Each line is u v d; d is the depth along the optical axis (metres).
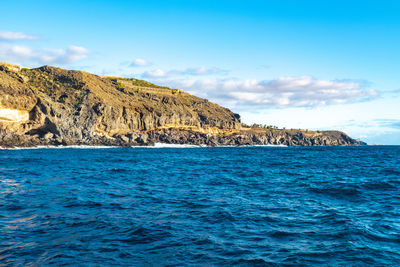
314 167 51.19
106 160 62.78
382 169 47.41
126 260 10.49
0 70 141.38
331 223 14.98
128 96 187.12
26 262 10.20
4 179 30.39
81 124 143.25
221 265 10.16
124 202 19.89
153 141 171.00
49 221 14.98
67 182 29.03
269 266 10.13
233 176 36.44
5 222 14.69
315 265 10.24
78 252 11.12
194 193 23.72
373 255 11.04
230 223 14.98
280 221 15.40
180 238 12.72
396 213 17.20
